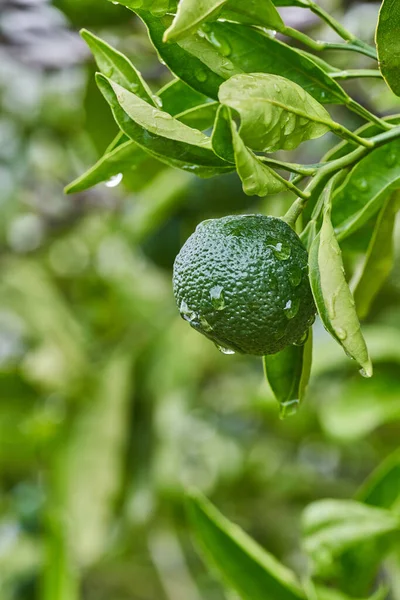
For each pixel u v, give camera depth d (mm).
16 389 1306
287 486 1354
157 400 1264
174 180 1016
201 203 1012
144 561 1337
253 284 552
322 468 1409
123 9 871
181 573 1269
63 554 951
